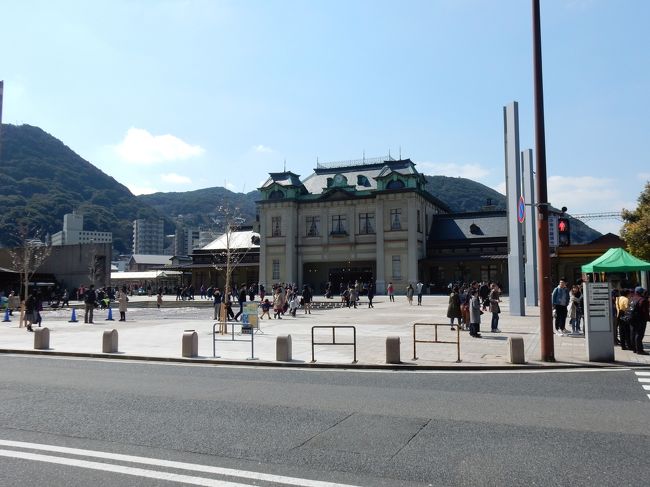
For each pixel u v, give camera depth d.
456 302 20.03
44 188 182.25
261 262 70.06
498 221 66.56
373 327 22.81
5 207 155.38
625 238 35.66
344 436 6.79
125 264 161.50
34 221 151.38
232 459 5.89
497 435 6.79
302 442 6.53
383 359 13.80
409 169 65.31
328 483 5.16
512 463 5.72
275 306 29.48
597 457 5.90
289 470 5.53
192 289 61.09
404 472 5.46
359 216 67.00
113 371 12.60
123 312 29.05
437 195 165.88
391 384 10.63
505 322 24.55
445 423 7.42
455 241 65.69
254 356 14.66
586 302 13.41
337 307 40.22
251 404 8.71
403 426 7.27
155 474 5.42
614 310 16.47
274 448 6.29
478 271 64.00
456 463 5.73
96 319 30.58
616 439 6.59
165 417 7.82
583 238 125.44
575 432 6.91
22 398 9.24
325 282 69.06
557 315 19.30
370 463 5.74
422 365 12.78
